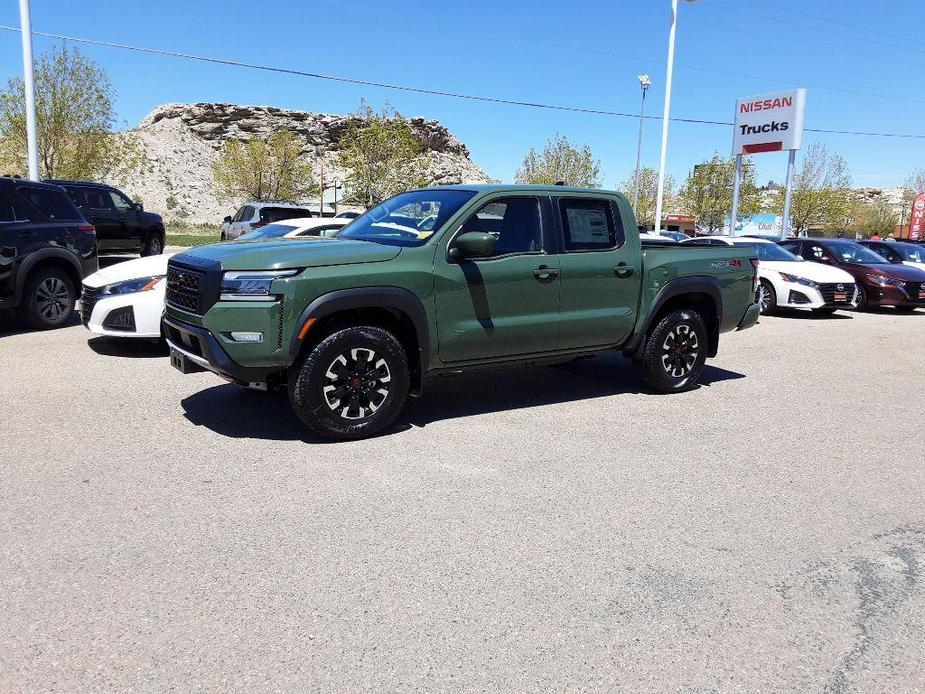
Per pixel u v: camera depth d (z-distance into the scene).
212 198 81.25
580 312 5.91
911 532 3.88
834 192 60.47
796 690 2.54
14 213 8.55
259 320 4.59
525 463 4.71
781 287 13.78
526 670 2.57
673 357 6.68
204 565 3.23
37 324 8.90
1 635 2.67
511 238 5.57
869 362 8.98
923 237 39.28
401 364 5.07
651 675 2.58
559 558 3.43
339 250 4.89
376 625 2.82
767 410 6.34
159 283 7.38
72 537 3.46
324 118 108.88
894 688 2.57
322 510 3.86
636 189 42.19
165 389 6.19
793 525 3.92
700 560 3.47
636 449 5.09
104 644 2.63
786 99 25.58
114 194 17.98
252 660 2.57
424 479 4.36
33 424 5.15
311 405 4.79
